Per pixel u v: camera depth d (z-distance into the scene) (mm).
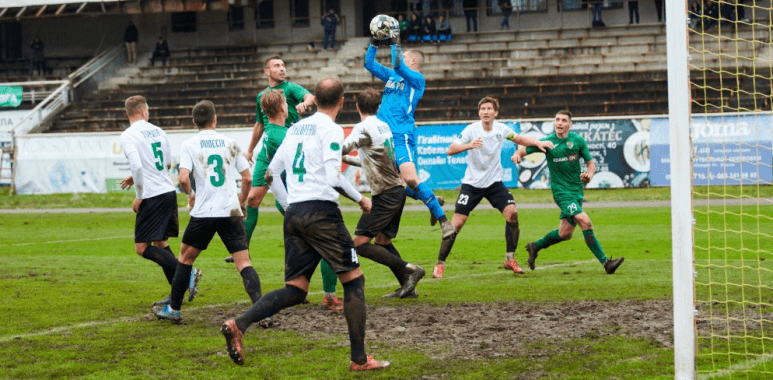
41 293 9984
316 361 6254
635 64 36656
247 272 7727
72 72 45219
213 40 46312
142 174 8609
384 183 8453
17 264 13086
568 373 5762
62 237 17984
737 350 6434
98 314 8469
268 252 14680
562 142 11031
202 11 45469
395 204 8539
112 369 6059
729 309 8141
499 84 37219
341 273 5941
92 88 41969
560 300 8875
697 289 9391
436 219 9273
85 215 24625
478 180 11312
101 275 11750
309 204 5930
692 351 5281
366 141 8320
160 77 42469
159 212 8742
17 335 7332
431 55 40406
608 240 15406
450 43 41094
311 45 43406
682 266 5309
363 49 42000
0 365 6195
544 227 18375
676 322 5340
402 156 9375
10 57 48375
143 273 11977
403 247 15164
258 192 10992
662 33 38500
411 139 9562
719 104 31656
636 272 11125
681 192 5324
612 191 25922
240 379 5746
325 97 6086
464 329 7391
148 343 6992
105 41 47469
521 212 22172
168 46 45406
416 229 18750
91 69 42281
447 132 26531
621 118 25797
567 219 11109
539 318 7836
